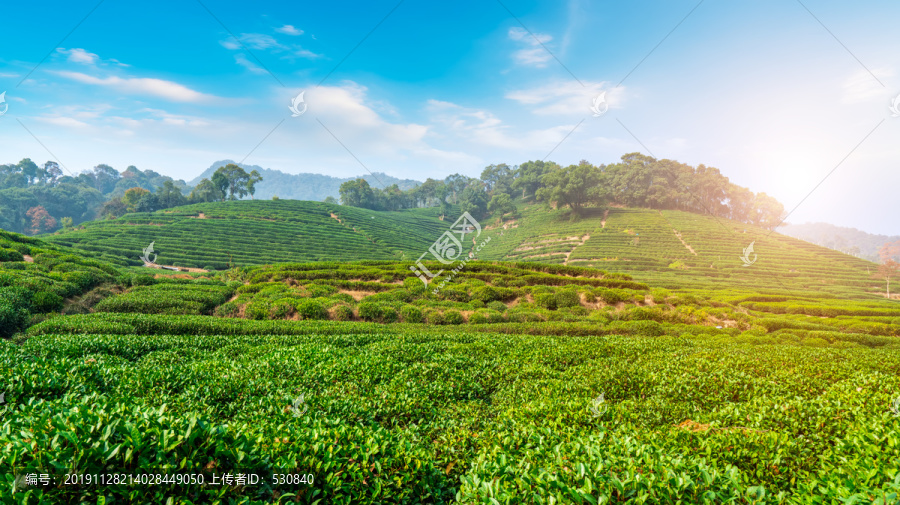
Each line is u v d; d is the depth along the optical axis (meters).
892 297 76.56
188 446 4.91
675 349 20.11
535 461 6.83
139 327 22.36
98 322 21.73
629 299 37.56
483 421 10.66
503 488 5.71
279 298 32.34
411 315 31.83
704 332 30.08
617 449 6.72
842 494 4.95
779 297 48.66
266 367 13.98
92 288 32.31
